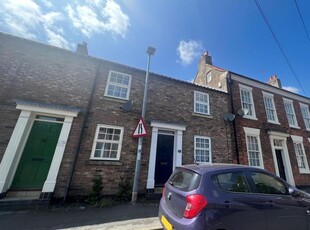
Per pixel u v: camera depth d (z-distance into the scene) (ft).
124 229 12.73
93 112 22.66
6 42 20.77
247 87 36.99
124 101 24.79
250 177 10.53
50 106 19.80
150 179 22.70
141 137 20.84
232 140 30.76
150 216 15.48
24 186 18.33
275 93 41.04
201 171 9.87
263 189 10.40
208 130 29.37
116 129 23.52
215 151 28.60
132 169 22.50
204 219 8.17
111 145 22.72
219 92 33.37
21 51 21.24
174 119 27.48
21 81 20.24
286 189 11.02
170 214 9.67
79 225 13.20
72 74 23.12
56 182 18.53
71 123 20.88
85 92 23.13
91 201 18.63
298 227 10.03
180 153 25.70
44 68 21.83
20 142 18.66
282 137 36.17
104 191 20.38
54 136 20.77
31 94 20.31
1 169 16.84
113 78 25.99
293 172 34.60
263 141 33.83
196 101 30.73
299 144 39.17
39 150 19.83
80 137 20.89
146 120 25.25
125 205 18.40
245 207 9.16
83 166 20.20
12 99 18.60
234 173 10.34
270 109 38.73
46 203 17.20
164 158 25.36
